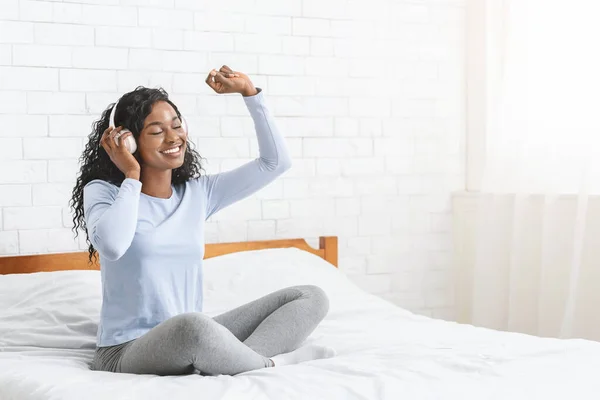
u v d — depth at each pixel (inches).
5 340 94.2
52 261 115.7
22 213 117.0
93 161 91.8
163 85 125.6
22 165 116.8
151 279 84.7
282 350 85.7
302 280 117.0
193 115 127.8
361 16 140.4
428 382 69.1
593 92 121.2
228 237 130.9
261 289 113.7
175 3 126.3
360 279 141.5
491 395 65.7
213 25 129.0
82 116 120.3
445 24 147.3
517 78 132.6
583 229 120.6
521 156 131.2
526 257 131.5
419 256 146.3
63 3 118.7
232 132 130.6
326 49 137.7
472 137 147.9
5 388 75.8
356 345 89.4
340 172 139.3
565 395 65.8
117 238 79.3
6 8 115.4
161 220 88.0
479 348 82.8
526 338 89.3
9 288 104.7
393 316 107.6
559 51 126.2
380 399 64.6
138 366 78.2
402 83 144.1
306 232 136.7
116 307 85.1
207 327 74.0
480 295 137.3
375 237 142.5
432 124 146.8
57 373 76.0
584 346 82.7
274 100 133.7
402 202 144.6
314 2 136.6
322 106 137.5
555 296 126.4
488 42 139.3
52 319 98.7
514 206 132.2
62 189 119.3
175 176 93.7
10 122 116.0
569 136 124.9
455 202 148.3
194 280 88.7
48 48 118.0
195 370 78.6
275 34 133.6
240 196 96.5
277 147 95.4
